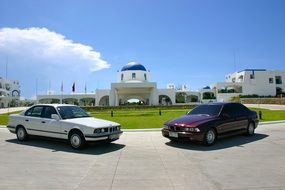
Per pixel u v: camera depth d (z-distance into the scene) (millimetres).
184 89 75250
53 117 9781
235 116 10891
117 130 9828
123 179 5781
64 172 6336
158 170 6473
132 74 61531
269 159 7441
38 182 5590
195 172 6270
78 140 9070
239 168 6555
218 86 67625
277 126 15211
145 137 11938
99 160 7555
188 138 9242
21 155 8234
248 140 10680
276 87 68500
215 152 8516
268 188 5102
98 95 62125
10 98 76250
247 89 67250
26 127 10633
